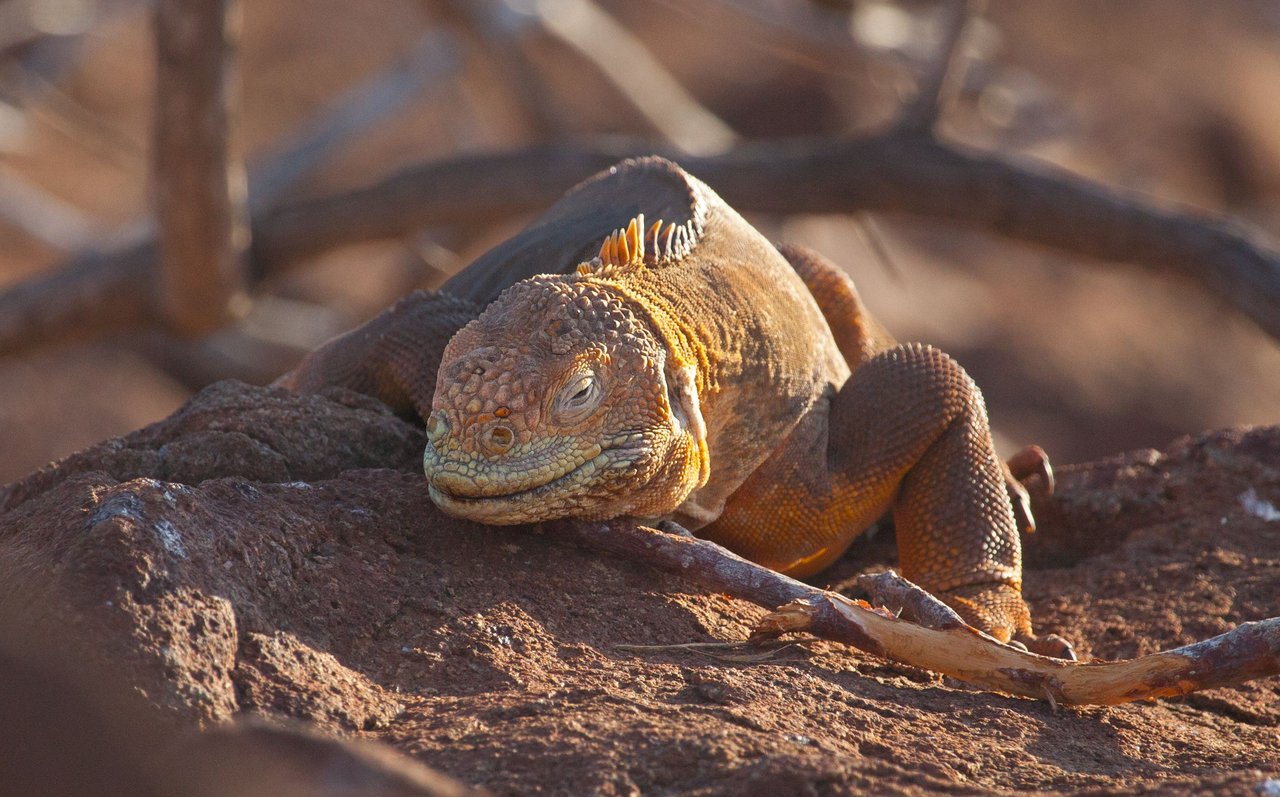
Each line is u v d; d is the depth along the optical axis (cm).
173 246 2195
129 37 5341
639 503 873
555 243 1103
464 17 3080
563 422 825
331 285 3944
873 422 1033
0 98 3659
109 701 661
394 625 809
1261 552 1197
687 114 3309
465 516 838
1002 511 1037
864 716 780
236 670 720
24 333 2489
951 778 706
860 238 4378
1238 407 4603
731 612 915
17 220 3241
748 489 984
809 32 3041
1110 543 1292
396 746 698
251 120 5166
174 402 3700
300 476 954
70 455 945
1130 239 2238
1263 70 5581
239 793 504
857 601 837
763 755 691
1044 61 5322
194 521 775
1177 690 816
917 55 3016
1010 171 2247
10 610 707
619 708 736
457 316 1053
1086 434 4362
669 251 941
